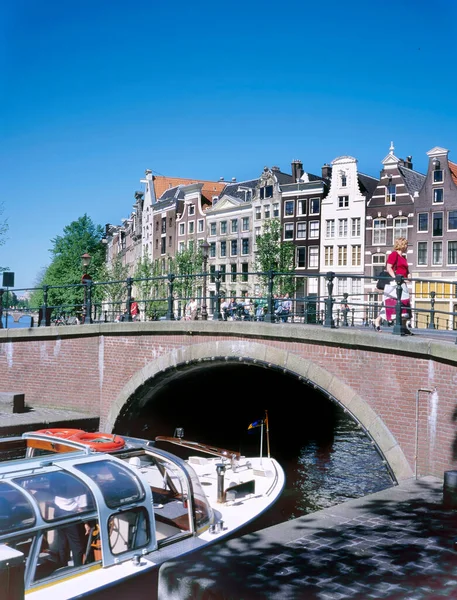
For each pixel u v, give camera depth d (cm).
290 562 514
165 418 1730
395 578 489
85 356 1645
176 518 802
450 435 946
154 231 6231
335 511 672
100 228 7081
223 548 535
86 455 745
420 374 1003
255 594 442
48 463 696
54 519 623
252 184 5053
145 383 1532
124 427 1612
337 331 1131
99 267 6175
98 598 627
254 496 956
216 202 5328
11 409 1587
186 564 468
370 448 2100
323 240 4303
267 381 1908
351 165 4188
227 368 1574
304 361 1209
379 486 1669
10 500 612
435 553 547
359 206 4128
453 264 3688
